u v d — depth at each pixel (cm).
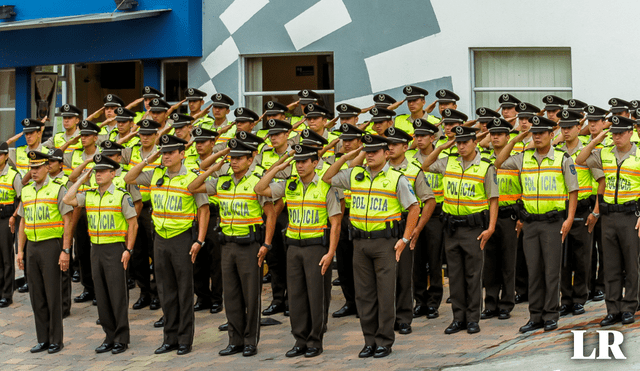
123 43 2127
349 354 1190
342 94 1928
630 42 1691
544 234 1220
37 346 1348
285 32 1973
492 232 1246
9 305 1642
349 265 1433
